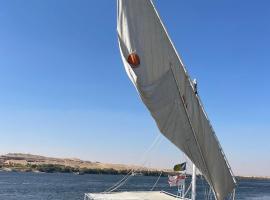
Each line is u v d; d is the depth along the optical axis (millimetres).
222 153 13922
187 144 13273
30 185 143625
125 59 12594
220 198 14188
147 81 12633
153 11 12883
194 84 13570
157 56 12875
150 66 12719
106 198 23672
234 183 14422
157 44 12898
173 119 13109
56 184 155000
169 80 13117
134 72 12461
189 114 13367
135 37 12578
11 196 98125
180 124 13203
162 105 12898
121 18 12531
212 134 13734
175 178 24406
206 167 13664
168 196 24719
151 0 12820
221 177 14008
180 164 24312
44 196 98812
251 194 134625
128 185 156500
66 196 99000
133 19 12594
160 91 12883
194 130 13422
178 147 13203
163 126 12992
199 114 13602
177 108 13172
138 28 12641
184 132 13242
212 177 13859
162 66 12969
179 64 13359
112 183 170500
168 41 13172
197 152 13422
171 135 13102
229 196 14570
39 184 151500
